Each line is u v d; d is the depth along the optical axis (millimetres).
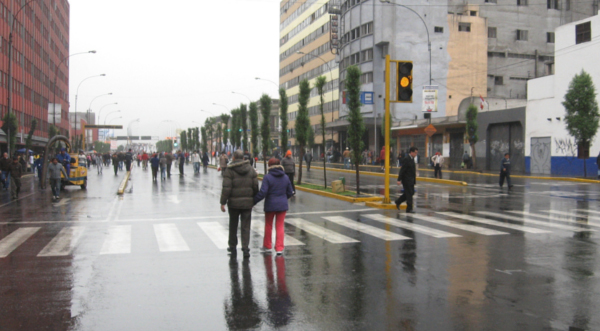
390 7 53438
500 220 12477
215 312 5434
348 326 4961
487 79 56500
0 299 5969
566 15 59406
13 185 19109
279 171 8523
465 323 5043
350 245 9289
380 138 56625
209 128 84688
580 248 8883
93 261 8062
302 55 81438
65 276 7078
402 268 7438
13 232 11078
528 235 10250
